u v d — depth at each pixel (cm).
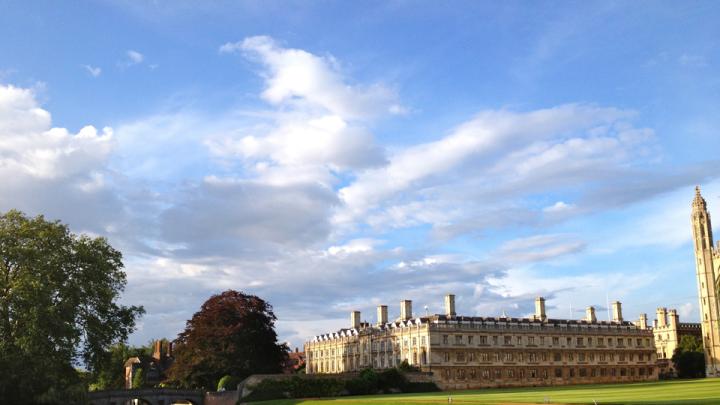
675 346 17662
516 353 12675
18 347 6297
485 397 6600
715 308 15988
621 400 5172
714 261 16312
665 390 6825
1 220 7031
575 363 13500
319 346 15825
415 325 12056
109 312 7362
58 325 6372
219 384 9469
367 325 15175
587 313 14888
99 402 8638
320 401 7281
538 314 13862
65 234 7244
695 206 16850
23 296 6350
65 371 6756
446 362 11669
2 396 5878
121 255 7662
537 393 7425
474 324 12281
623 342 14512
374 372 9956
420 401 6081
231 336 9925
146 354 16575
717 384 8306
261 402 8231
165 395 9181
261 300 10725
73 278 7044
